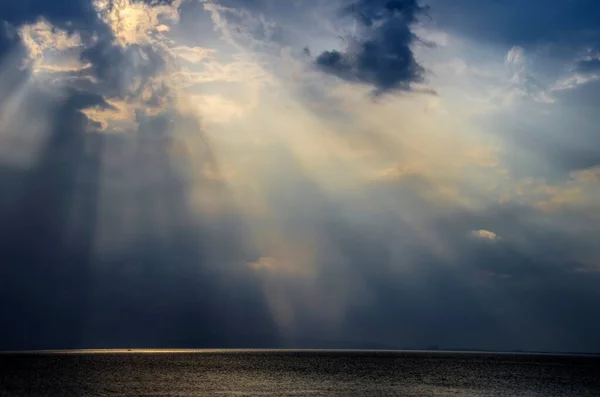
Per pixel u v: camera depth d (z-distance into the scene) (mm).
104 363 175000
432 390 100062
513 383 117188
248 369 150375
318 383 109750
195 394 87125
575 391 102250
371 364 190750
